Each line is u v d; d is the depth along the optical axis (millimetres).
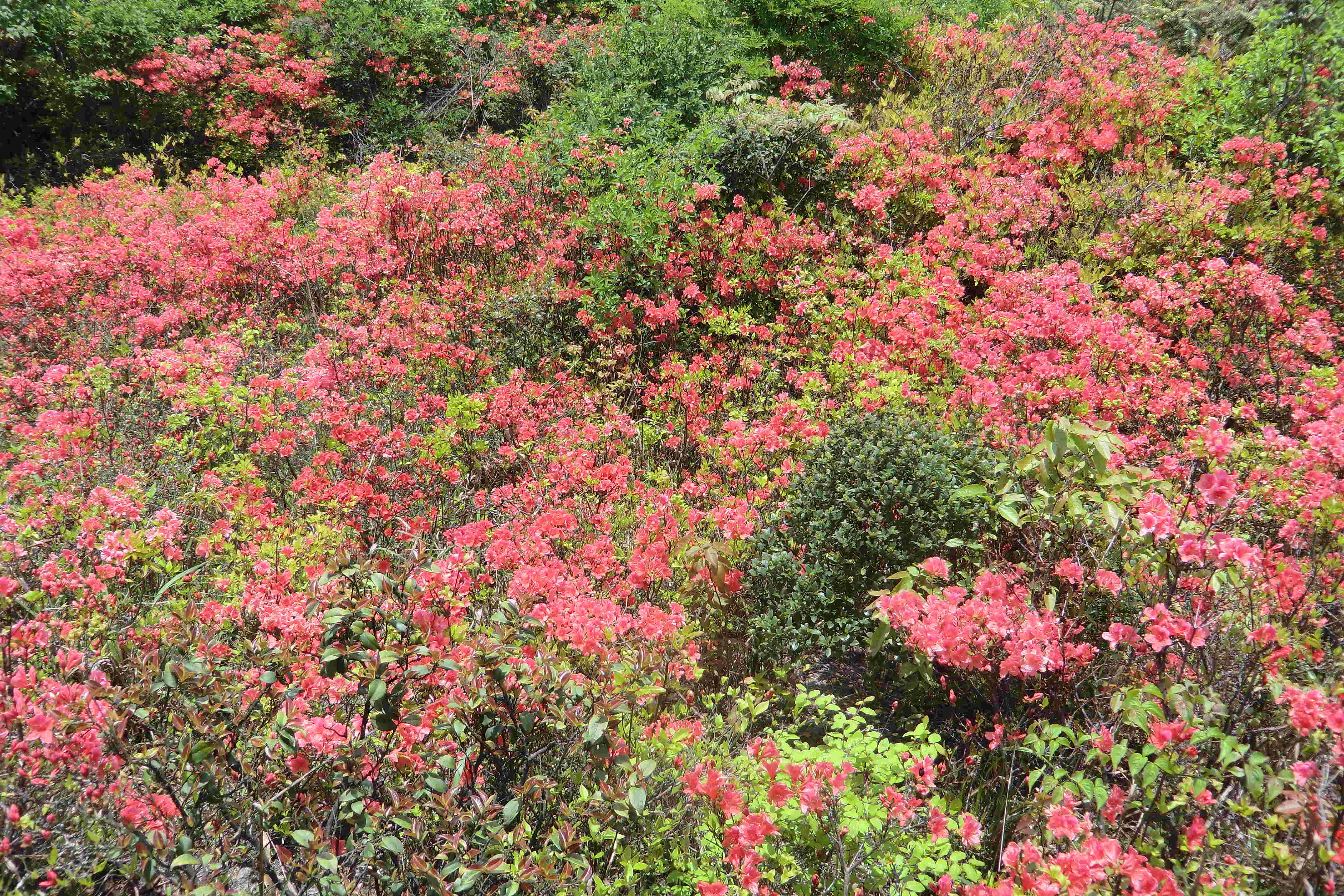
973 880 2670
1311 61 8500
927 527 3840
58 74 12070
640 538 4191
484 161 9531
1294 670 2973
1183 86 9219
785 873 2689
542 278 7312
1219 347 6211
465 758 2514
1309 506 3627
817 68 9977
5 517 3900
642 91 10234
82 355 6355
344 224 8211
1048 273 6656
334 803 2578
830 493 4070
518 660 2562
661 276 7242
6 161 12359
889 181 7855
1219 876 2498
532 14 14805
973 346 5820
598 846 2836
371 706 2373
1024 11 12062
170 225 8602
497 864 2227
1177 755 2600
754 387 6074
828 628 3820
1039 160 8438
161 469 5020
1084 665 3213
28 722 2348
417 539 3363
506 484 5586
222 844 2477
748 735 3656
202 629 2730
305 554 3951
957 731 3590
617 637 3244
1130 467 3324
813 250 7328
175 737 2717
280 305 8047
